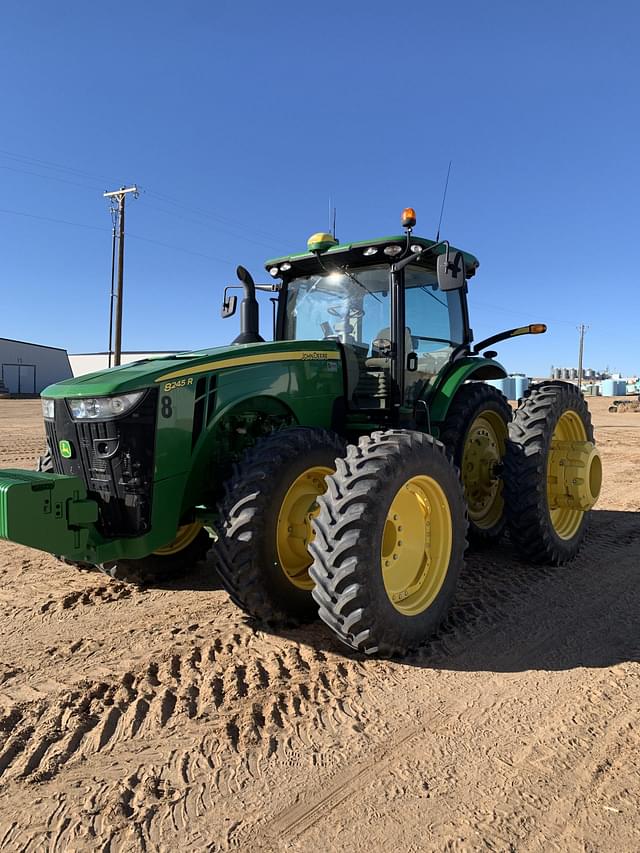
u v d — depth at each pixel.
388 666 3.14
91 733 2.51
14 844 1.91
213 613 3.83
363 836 1.96
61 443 3.46
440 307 5.06
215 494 3.80
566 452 4.89
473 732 2.55
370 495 3.06
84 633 3.51
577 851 1.90
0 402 31.52
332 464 3.73
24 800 2.11
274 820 2.03
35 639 3.43
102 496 3.33
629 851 1.91
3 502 2.79
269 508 3.34
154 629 3.57
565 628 3.64
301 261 4.71
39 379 50.16
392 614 3.13
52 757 2.35
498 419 5.44
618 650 3.35
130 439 3.23
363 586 3.00
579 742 2.49
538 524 4.62
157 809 2.07
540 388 5.05
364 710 2.72
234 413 3.78
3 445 12.09
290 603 3.48
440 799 2.14
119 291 26.14
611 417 24.88
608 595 4.19
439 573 3.54
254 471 3.37
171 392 3.34
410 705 2.76
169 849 1.90
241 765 2.32
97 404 3.29
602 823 2.02
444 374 4.89
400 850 1.90
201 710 2.69
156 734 2.51
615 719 2.66
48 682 2.93
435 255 4.64
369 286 4.57
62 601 4.01
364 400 4.52
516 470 4.68
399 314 4.40
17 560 4.93
